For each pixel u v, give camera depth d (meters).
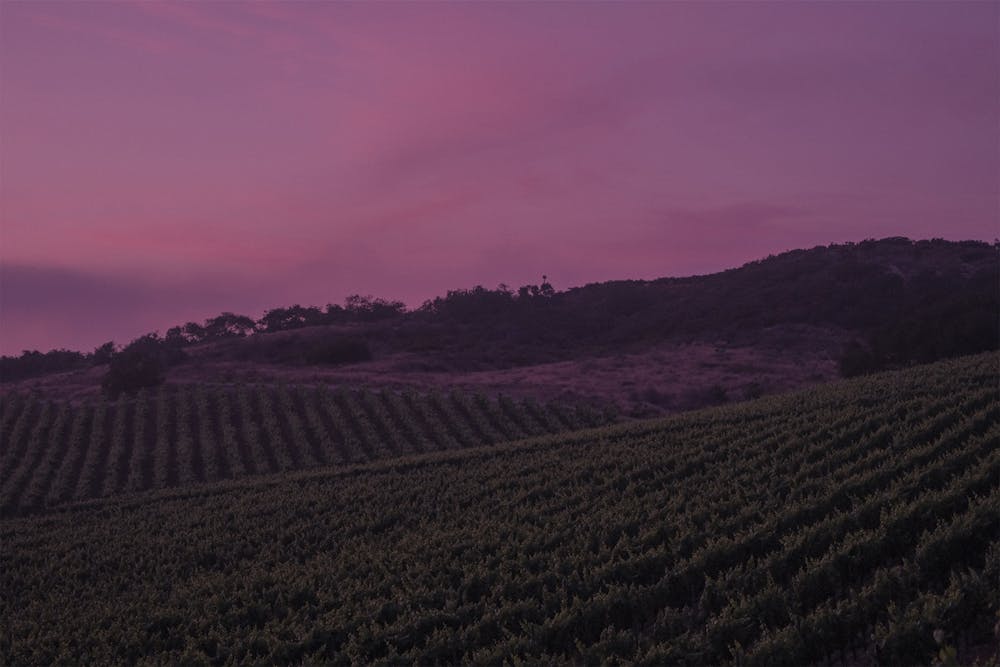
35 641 21.97
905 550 19.47
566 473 34.41
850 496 23.12
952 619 14.74
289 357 101.69
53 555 32.12
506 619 19.16
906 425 31.64
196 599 24.20
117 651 21.16
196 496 42.06
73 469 51.47
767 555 19.50
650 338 108.12
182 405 62.22
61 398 77.25
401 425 58.66
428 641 18.31
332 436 56.56
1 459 53.38
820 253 127.75
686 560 20.73
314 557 28.80
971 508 19.06
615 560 22.34
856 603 15.91
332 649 19.44
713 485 28.09
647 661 15.42
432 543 26.50
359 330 114.50
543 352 102.50
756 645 15.42
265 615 22.52
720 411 44.53
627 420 58.53
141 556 30.72
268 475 46.94
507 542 24.94
